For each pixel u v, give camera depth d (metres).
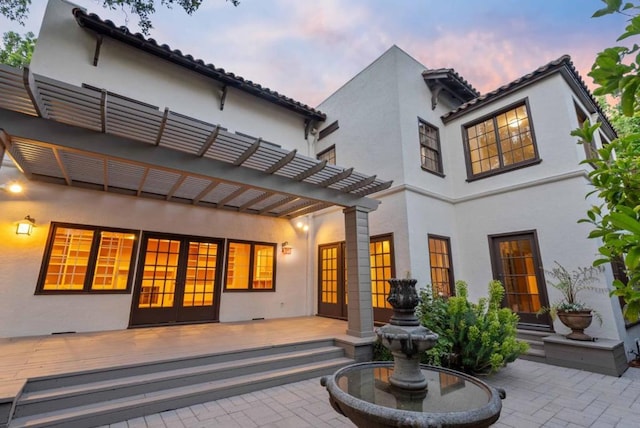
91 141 3.66
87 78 5.90
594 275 5.37
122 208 6.42
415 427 1.65
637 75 1.05
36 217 5.59
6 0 4.85
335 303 7.99
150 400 3.38
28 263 5.42
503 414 3.36
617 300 5.57
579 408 3.50
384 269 6.87
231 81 7.44
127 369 3.70
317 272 8.73
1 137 3.33
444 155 7.97
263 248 8.27
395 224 6.69
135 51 6.55
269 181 5.02
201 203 7.29
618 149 1.41
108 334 5.57
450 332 4.57
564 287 5.48
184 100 7.05
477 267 7.05
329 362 4.84
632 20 1.01
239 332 5.89
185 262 7.05
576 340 5.10
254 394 3.92
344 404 1.97
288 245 8.59
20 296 5.29
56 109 3.47
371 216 7.24
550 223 6.04
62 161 4.91
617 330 5.07
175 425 3.11
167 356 4.11
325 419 3.23
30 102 3.25
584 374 4.66
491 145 7.33
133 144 3.92
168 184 6.10
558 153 6.12
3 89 3.06
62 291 5.62
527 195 6.44
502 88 6.98
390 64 7.48
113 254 6.25
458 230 7.53
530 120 6.59
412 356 2.28
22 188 5.54
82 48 5.96
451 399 2.13
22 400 2.97
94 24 5.86
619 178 1.38
